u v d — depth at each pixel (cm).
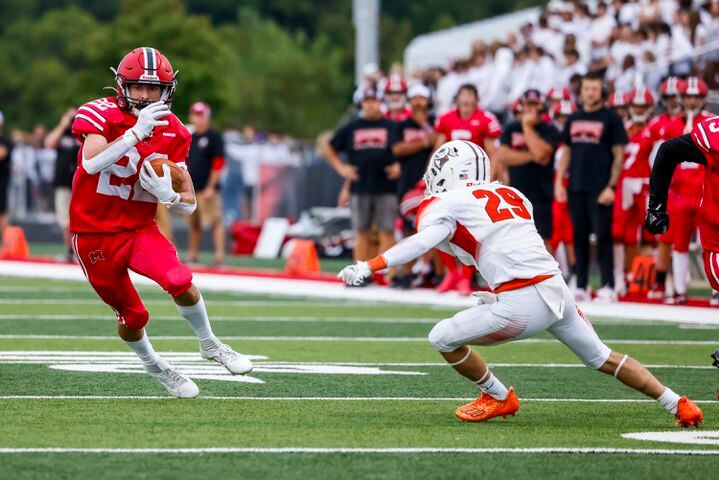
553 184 4931
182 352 3347
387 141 5266
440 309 4669
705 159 2444
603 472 1900
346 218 8069
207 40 12200
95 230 2416
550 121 5050
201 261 7462
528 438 2173
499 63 7031
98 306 4662
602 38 6806
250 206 9525
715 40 6056
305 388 2734
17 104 18200
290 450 2023
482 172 2330
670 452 2055
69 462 1914
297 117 16550
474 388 2773
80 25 19812
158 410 2402
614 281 4869
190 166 6419
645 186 4869
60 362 3102
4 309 4525
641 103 4919
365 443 2100
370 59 7750
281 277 6166
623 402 2611
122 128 2384
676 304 4784
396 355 3359
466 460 1972
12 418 2292
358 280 2203
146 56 2367
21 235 7250
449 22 19412
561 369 3141
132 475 1833
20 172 10519
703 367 3195
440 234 2253
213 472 1858
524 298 2236
